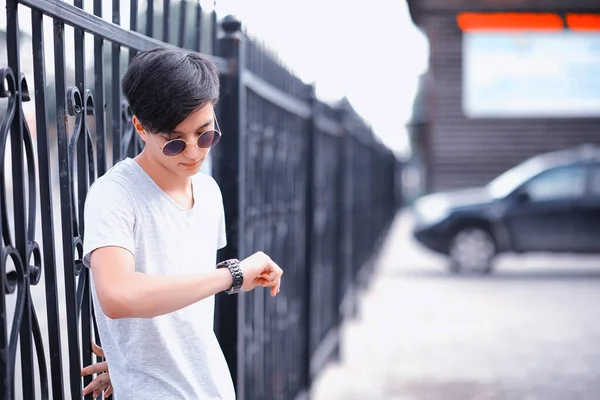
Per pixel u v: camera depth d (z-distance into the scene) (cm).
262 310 391
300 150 516
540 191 1217
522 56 1827
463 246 1234
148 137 177
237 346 310
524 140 1852
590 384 585
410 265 1412
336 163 743
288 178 468
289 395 473
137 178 179
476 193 1320
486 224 1226
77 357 194
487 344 727
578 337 753
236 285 181
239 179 313
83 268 201
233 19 314
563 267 1348
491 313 890
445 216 1236
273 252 416
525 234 1216
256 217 366
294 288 492
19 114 166
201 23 288
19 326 166
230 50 313
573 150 1831
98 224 170
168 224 181
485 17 1795
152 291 164
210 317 194
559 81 1823
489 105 1853
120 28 217
